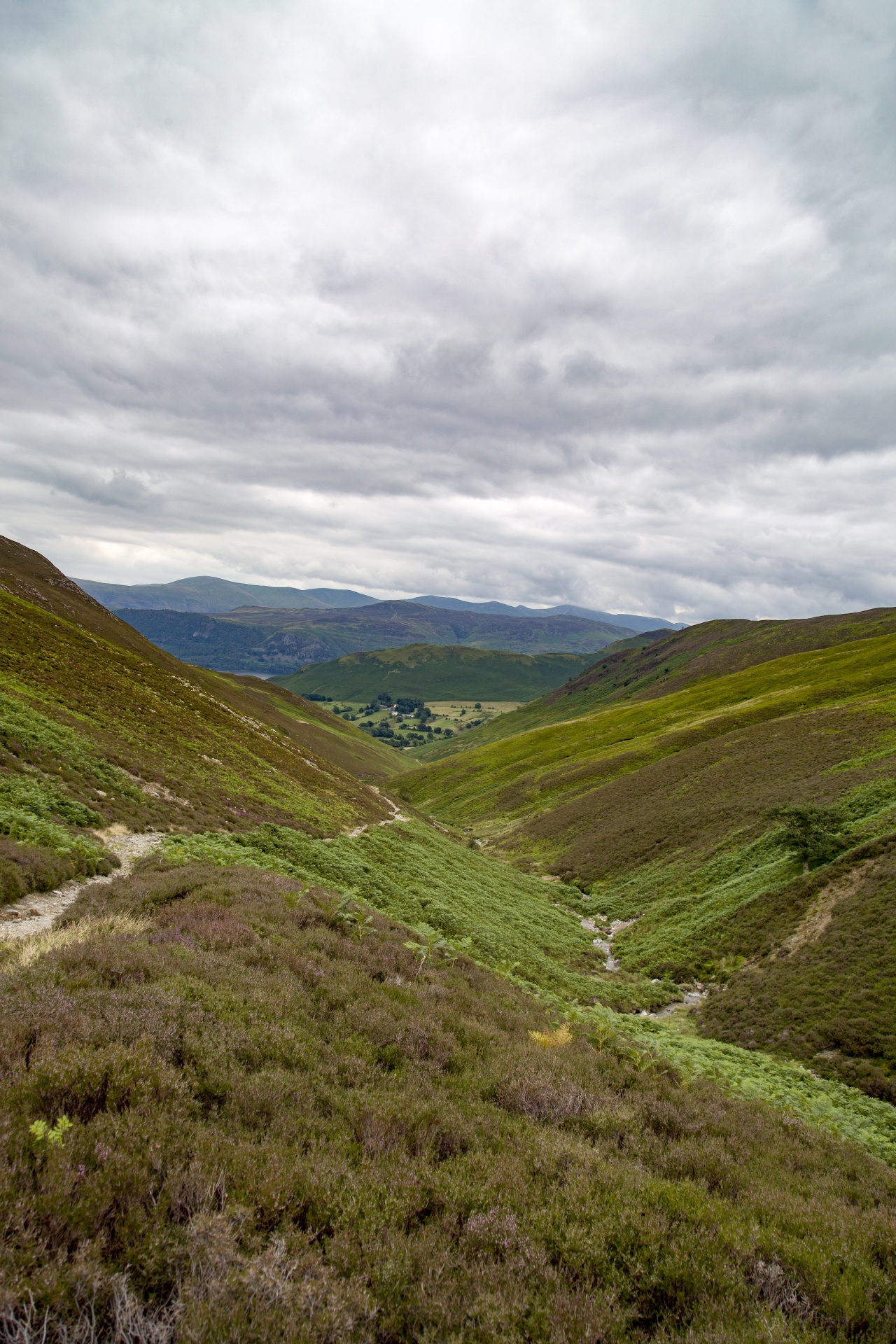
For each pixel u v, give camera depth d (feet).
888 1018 79.82
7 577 252.01
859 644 407.23
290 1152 20.17
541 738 465.47
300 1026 31.27
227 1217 16.33
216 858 74.38
